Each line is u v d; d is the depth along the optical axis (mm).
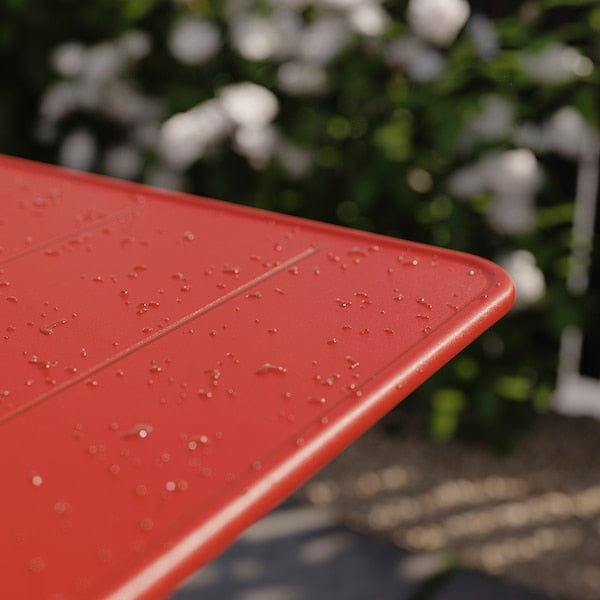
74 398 737
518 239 2490
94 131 2863
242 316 876
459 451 2738
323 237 1059
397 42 2367
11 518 594
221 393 740
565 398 2889
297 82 2453
